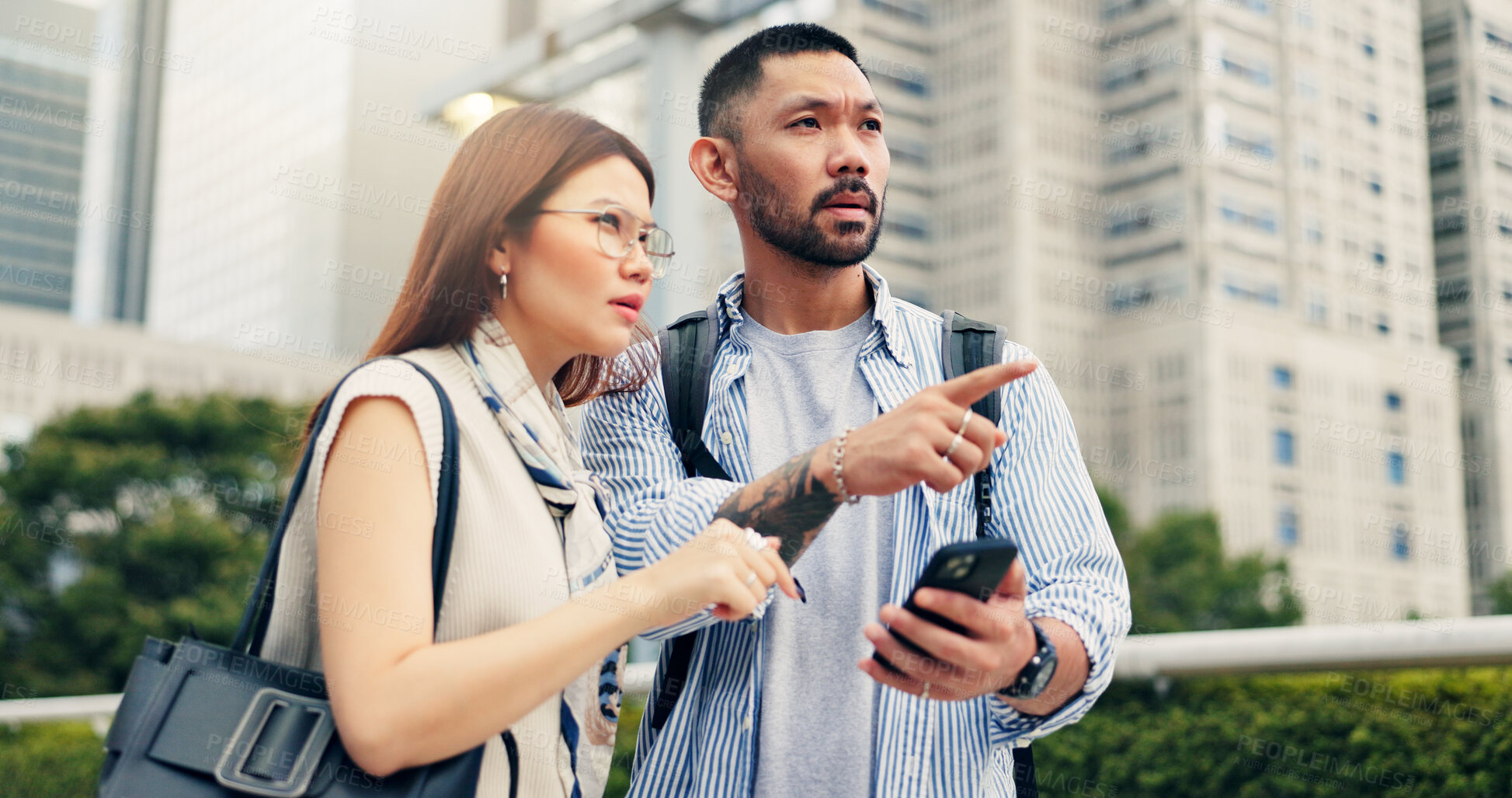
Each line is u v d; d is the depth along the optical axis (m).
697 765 1.21
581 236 1.07
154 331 73.38
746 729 1.18
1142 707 2.12
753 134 1.32
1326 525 63.22
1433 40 71.69
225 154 75.31
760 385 1.36
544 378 1.16
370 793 0.89
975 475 1.26
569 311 1.07
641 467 1.30
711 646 1.25
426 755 0.87
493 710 0.86
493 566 0.98
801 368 1.36
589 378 1.31
